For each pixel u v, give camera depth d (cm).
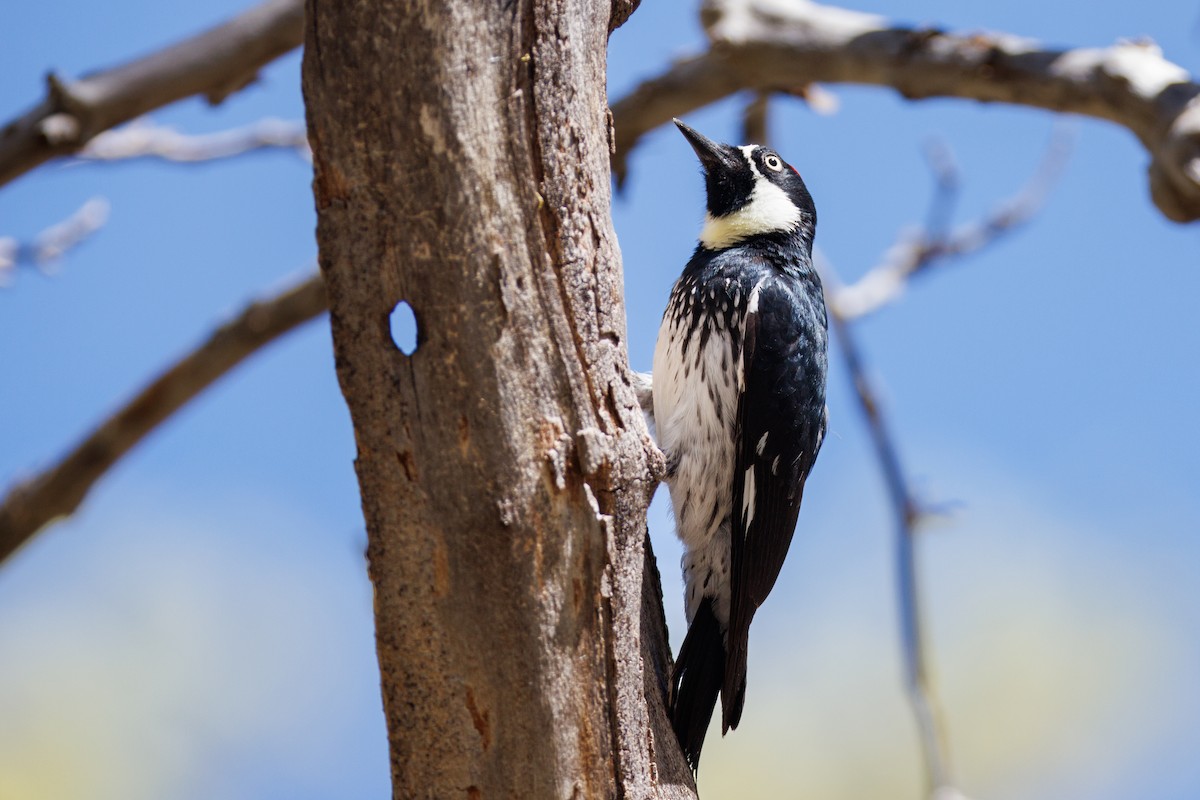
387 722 682
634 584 681
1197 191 1009
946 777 1084
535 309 653
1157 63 1099
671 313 1088
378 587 667
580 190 667
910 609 1183
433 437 651
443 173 637
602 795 677
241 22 1115
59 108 1084
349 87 634
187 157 1352
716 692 998
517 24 647
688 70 1356
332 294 654
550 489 655
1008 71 1171
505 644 661
